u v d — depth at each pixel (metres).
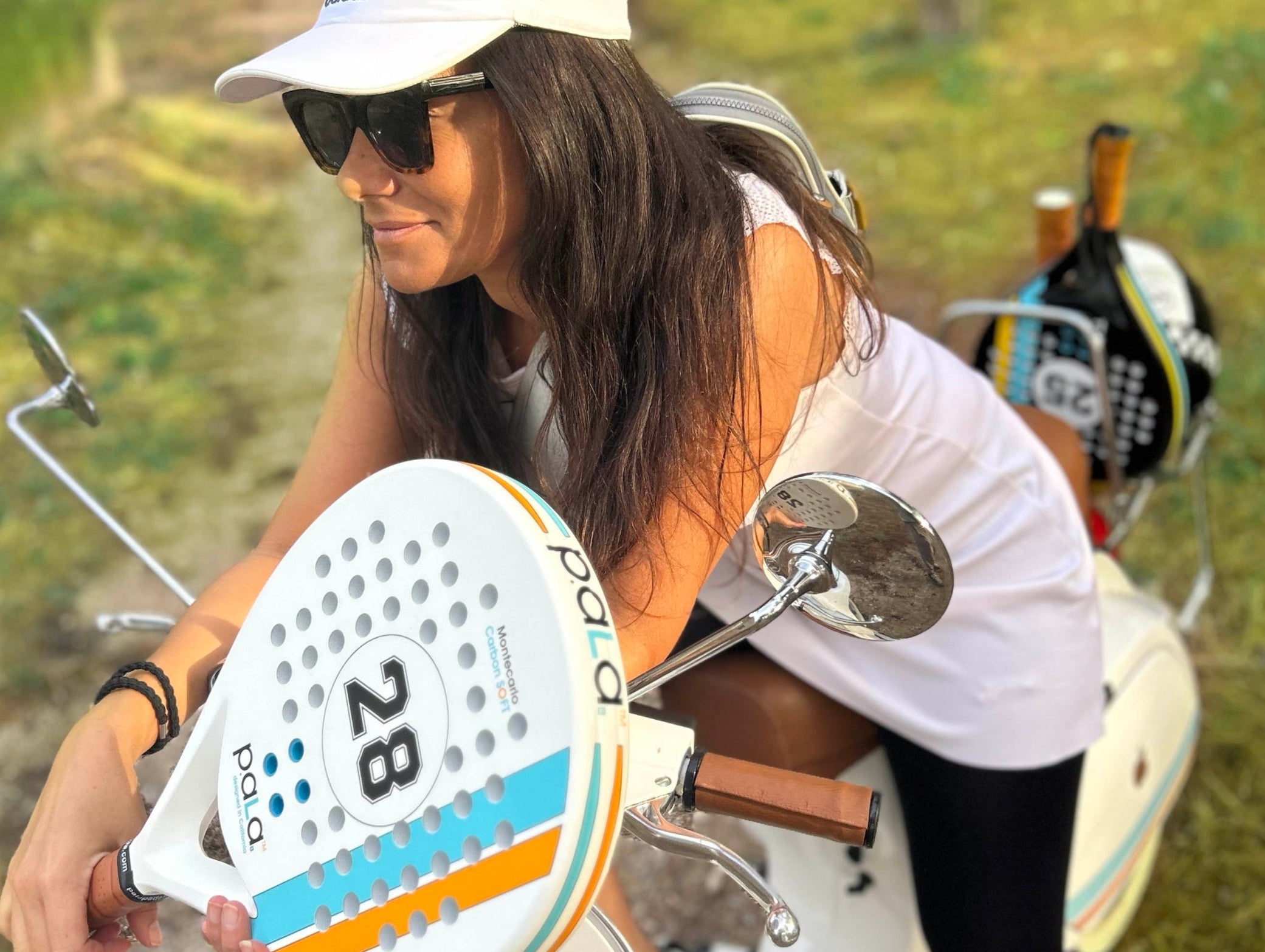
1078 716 1.61
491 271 1.26
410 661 0.90
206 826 1.07
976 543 1.56
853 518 1.04
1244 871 2.45
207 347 5.09
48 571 3.78
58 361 1.49
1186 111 5.57
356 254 5.84
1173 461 2.33
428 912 0.86
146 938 1.12
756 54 7.68
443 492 0.90
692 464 1.13
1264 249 4.47
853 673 1.58
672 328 1.13
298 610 0.98
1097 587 1.88
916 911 1.75
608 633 0.86
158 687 1.19
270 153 7.02
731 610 1.59
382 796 0.90
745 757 1.63
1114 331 2.23
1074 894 1.91
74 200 6.31
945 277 4.78
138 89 7.90
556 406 1.25
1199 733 2.73
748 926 2.30
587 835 0.82
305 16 9.41
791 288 1.21
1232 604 3.08
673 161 1.16
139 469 4.29
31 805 2.87
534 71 1.09
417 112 1.07
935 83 6.69
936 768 1.62
